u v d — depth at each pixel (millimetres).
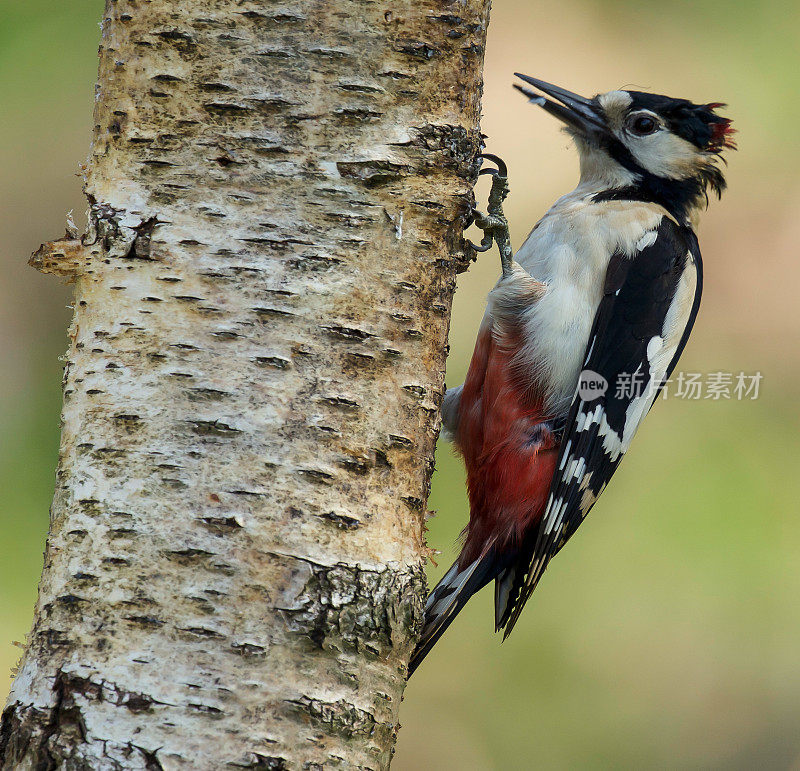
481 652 12117
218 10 5254
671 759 11438
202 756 4746
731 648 11367
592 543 11727
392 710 5262
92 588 4949
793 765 11156
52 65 12188
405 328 5457
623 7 13453
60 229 12000
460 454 8805
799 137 12688
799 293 12250
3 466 11055
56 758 4750
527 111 13164
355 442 5242
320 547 5078
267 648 4895
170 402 5078
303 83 5281
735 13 13250
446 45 5590
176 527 4957
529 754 11625
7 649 9578
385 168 5379
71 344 5414
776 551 11250
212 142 5227
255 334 5133
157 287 5168
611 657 11648
